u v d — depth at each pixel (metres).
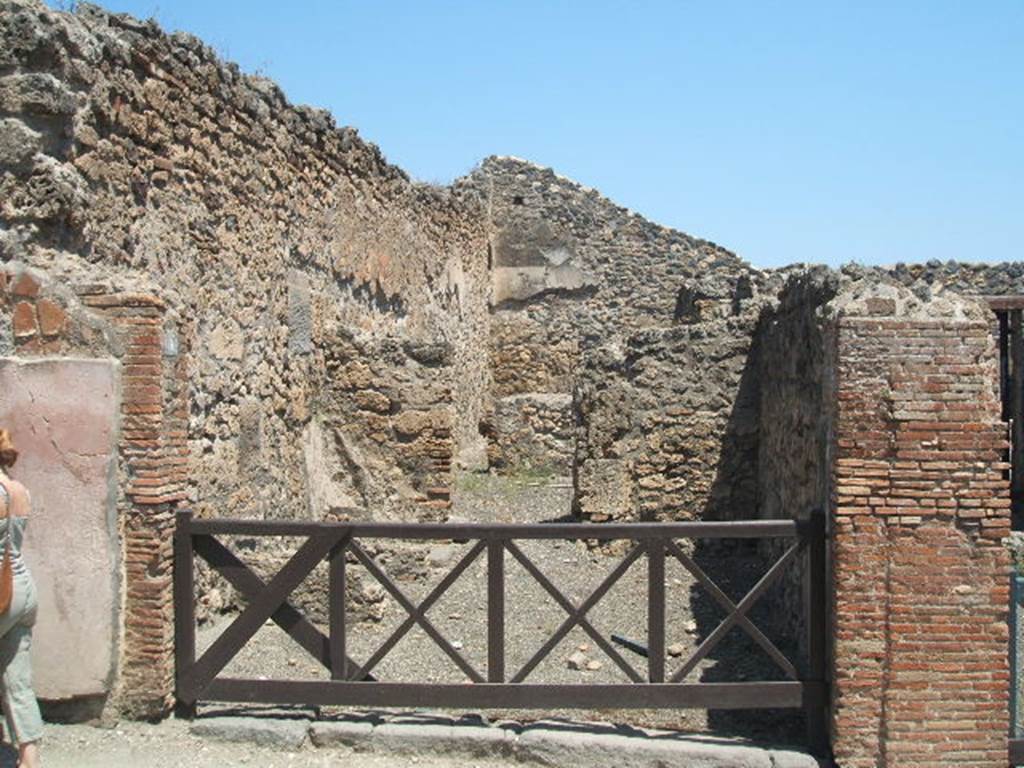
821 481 6.11
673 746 5.44
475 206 20.98
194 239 8.17
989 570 5.27
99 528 5.46
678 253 22.78
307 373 10.84
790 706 5.56
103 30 6.81
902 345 5.29
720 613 8.37
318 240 11.36
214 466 8.41
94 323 5.52
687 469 10.80
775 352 9.46
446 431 11.18
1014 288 17.06
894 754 5.28
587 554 10.55
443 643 5.66
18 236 5.86
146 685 5.59
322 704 5.69
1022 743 5.33
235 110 8.98
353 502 11.10
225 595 8.02
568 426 17.48
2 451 4.82
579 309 22.83
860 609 5.32
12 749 5.27
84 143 6.46
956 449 5.27
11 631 4.83
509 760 5.50
